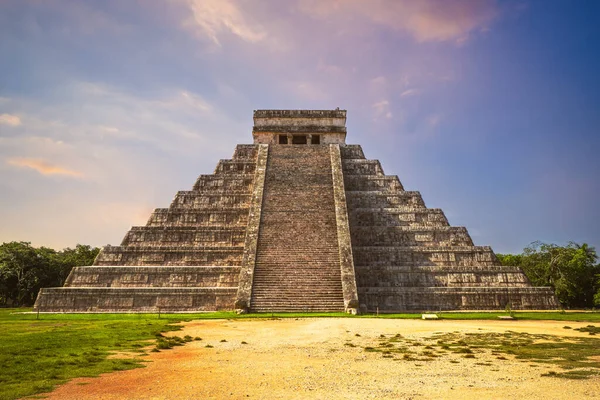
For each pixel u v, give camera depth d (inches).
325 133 1957.4
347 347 576.4
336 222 1398.9
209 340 642.2
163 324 855.1
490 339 643.5
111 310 1246.9
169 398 336.2
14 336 667.4
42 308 1250.0
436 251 1434.5
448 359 490.9
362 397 336.5
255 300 1135.0
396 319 964.0
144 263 1422.2
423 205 1640.0
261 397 337.4
